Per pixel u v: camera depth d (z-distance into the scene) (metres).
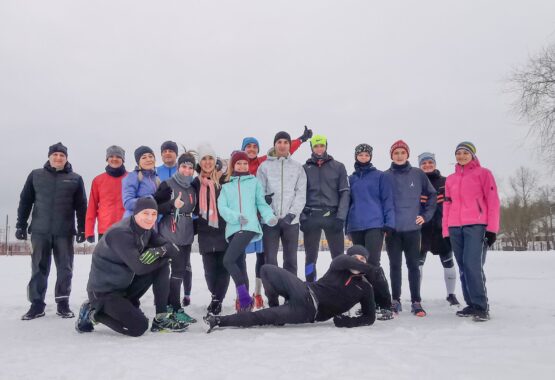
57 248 5.33
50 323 4.70
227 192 5.05
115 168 5.55
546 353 2.79
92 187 5.57
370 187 5.34
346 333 3.59
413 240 5.20
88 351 3.06
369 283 4.22
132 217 3.88
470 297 4.49
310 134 6.93
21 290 7.53
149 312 5.33
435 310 5.36
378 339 3.33
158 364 2.60
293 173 5.41
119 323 3.80
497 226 4.60
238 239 4.79
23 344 3.42
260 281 5.71
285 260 5.28
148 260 3.76
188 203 4.91
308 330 3.84
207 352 2.91
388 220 5.16
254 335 3.63
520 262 13.87
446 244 5.86
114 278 3.84
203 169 5.19
